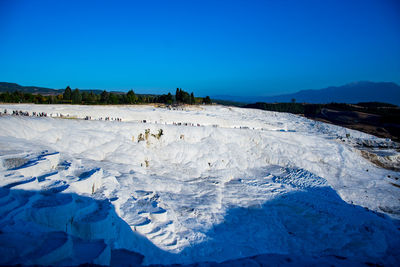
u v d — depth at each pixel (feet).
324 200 92.84
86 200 54.13
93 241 44.42
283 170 123.95
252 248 64.80
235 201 88.69
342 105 415.44
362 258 66.69
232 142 138.31
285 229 76.64
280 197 93.30
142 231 57.16
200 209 78.07
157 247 55.57
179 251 56.90
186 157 118.73
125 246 51.06
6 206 40.73
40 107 163.73
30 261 33.50
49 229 41.91
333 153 148.66
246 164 125.29
